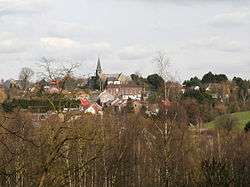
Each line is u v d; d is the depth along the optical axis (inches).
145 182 1979.6
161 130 1710.1
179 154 1892.2
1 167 613.0
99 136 959.6
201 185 1122.7
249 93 5866.1
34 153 680.4
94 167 1513.3
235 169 1508.4
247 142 2474.2
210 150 2092.8
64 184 674.2
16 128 800.9
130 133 2111.2
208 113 3951.8
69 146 718.5
